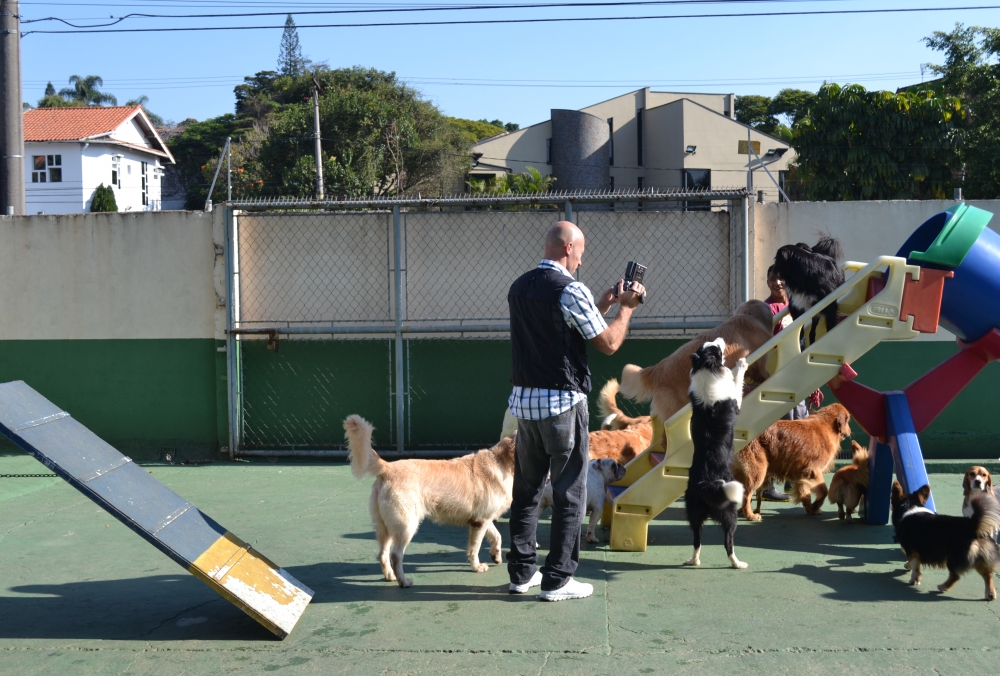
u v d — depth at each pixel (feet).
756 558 16.49
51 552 17.03
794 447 18.97
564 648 11.98
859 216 25.41
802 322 16.99
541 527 19.19
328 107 119.55
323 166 112.06
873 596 14.11
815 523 19.34
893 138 76.95
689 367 18.47
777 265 18.53
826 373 16.87
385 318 27.07
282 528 18.88
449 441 26.78
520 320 13.70
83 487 12.28
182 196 194.70
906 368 25.57
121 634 12.76
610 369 26.40
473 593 14.46
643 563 16.22
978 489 16.02
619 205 29.30
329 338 26.84
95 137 115.85
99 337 27.25
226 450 26.89
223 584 12.39
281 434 27.09
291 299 27.20
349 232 26.96
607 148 137.49
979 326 17.37
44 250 27.32
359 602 14.02
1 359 27.58
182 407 27.09
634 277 14.12
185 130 205.77
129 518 12.30
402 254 26.86
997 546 13.78
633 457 20.20
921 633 12.37
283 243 27.12
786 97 192.54
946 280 17.01
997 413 25.44
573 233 13.88
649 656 11.68
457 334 26.61
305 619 13.25
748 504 19.51
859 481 19.27
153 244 26.89
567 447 13.65
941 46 89.10
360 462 14.73
